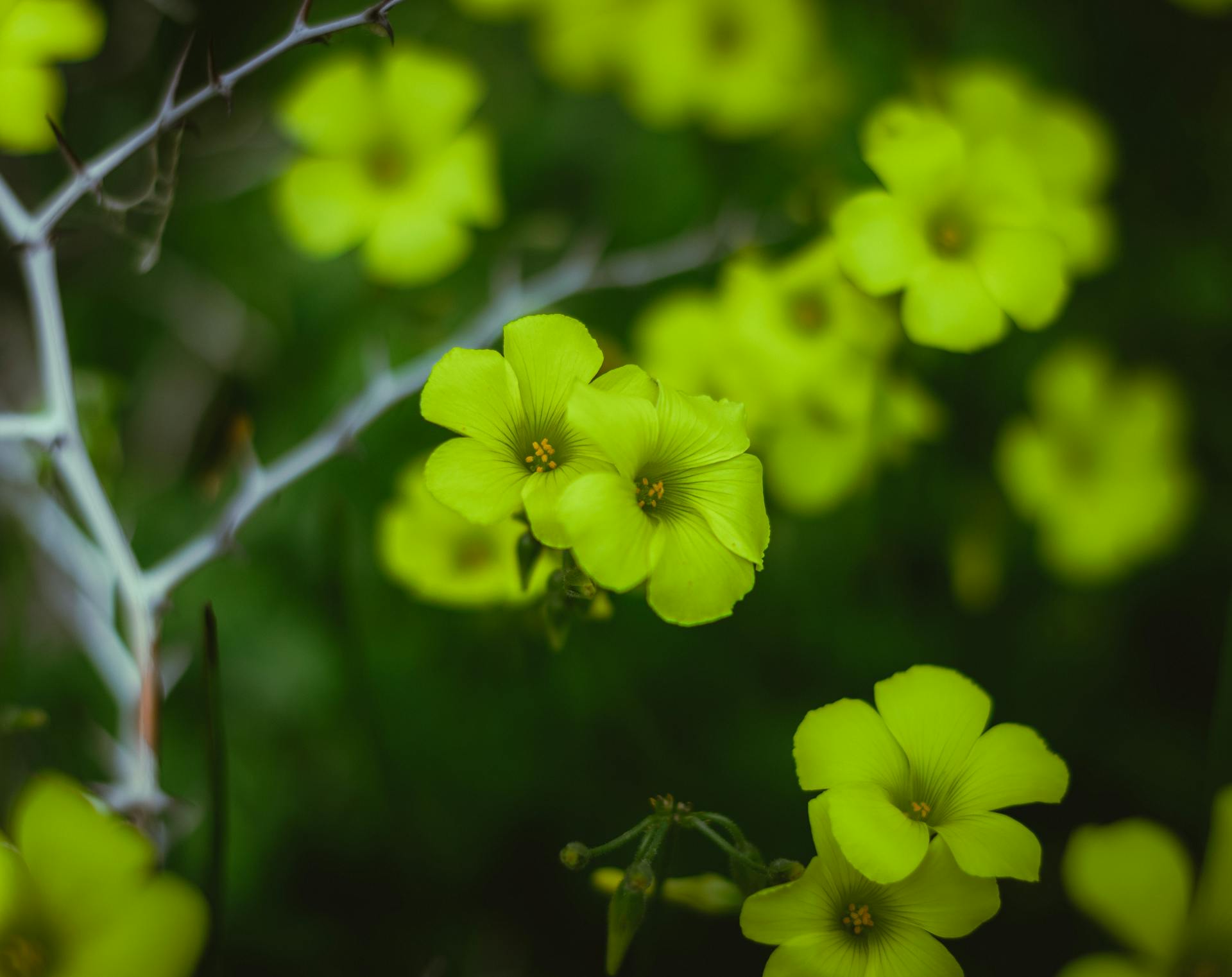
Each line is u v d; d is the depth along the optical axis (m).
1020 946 0.44
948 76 0.50
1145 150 0.57
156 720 0.40
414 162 0.50
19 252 0.40
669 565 0.38
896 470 0.49
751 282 0.47
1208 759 0.43
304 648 0.47
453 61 0.57
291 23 0.55
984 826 0.38
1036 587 0.50
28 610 0.48
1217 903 0.40
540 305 0.47
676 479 0.39
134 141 0.40
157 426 0.51
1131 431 0.50
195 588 0.48
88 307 0.51
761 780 0.46
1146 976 0.39
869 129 0.46
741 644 0.48
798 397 0.47
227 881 0.45
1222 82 0.59
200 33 0.54
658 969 0.44
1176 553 0.50
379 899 0.46
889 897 0.39
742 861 0.38
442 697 0.46
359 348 0.50
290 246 0.53
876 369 0.47
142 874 0.38
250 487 0.41
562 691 0.46
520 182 0.55
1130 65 0.59
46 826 0.38
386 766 0.45
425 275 0.49
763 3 0.54
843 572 0.49
